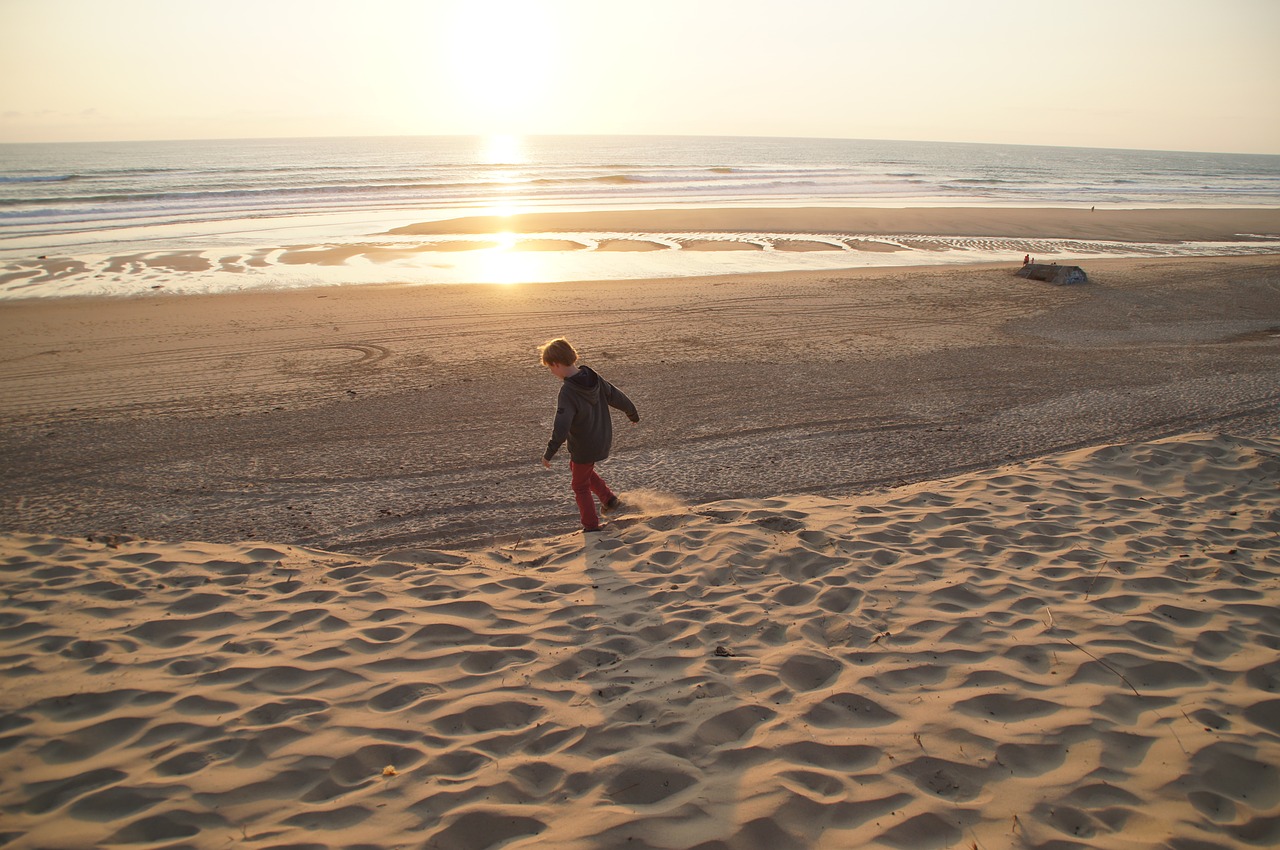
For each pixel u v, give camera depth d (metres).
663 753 2.95
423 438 8.29
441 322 14.48
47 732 3.09
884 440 8.01
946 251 25.64
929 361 11.48
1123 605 4.10
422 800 2.71
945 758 2.89
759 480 6.89
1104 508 5.55
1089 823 2.56
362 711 3.26
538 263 22.33
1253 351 11.99
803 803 2.66
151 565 4.80
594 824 2.57
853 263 22.89
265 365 11.48
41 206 35.62
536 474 7.23
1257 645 3.68
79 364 11.51
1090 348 12.34
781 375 10.72
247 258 22.34
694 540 5.09
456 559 5.09
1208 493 5.83
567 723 3.17
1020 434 8.10
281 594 4.40
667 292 17.62
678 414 8.99
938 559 4.72
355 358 11.90
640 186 53.88
